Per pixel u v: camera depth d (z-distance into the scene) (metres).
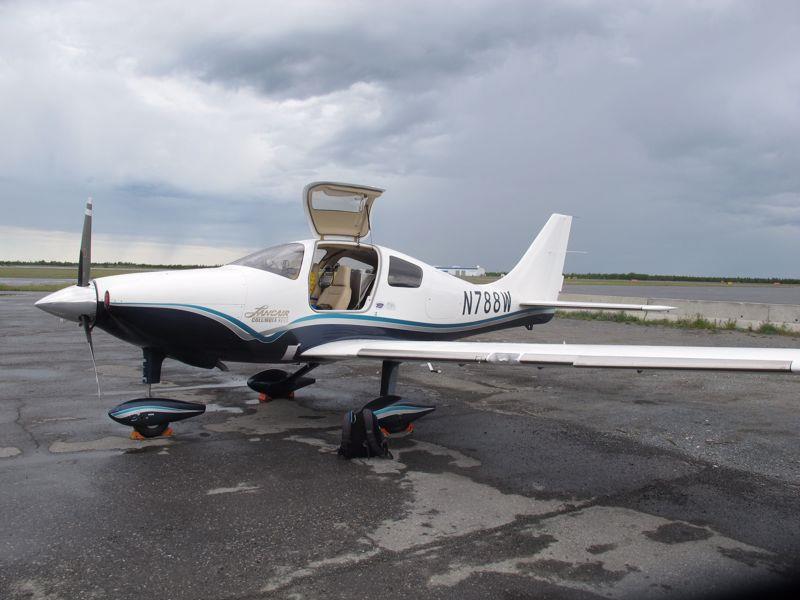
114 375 8.00
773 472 4.36
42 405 6.16
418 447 4.95
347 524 3.38
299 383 6.70
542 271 8.91
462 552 3.05
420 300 6.79
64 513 3.46
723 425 5.71
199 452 4.71
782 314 13.75
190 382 7.65
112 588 2.64
